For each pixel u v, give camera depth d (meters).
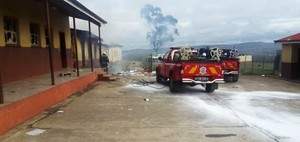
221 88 14.25
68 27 18.09
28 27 12.24
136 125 7.03
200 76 11.88
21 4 11.58
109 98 10.74
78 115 7.95
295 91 13.42
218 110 8.87
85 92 12.16
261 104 9.97
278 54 23.64
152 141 5.88
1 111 6.11
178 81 12.06
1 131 6.12
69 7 11.23
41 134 6.23
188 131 6.59
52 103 9.16
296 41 17.67
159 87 14.12
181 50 12.26
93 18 15.08
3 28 10.14
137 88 13.62
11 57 10.62
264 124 7.29
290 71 19.08
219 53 13.15
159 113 8.34
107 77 16.47
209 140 5.98
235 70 17.02
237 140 6.00
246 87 14.75
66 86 10.65
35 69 12.77
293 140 6.06
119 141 5.86
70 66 18.42
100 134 6.29
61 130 6.53
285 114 8.45
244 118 7.89
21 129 6.55
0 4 9.94
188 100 10.57
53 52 15.20
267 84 16.22
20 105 6.96
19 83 10.16
